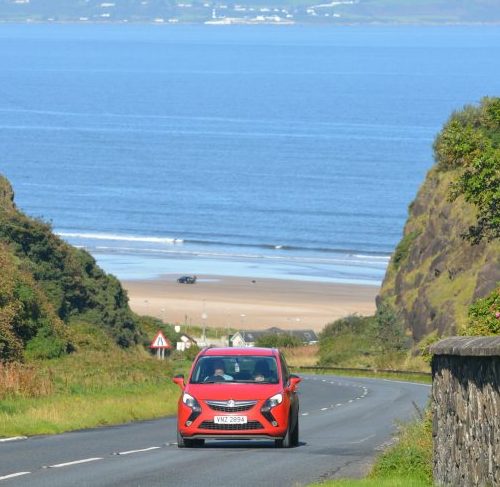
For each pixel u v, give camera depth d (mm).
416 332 141875
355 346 161000
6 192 143250
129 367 97938
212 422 44719
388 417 69312
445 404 30688
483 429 26531
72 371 90938
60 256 132750
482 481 26609
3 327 95375
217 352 47344
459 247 137750
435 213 150250
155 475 36969
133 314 158500
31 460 41406
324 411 76250
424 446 35938
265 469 38656
